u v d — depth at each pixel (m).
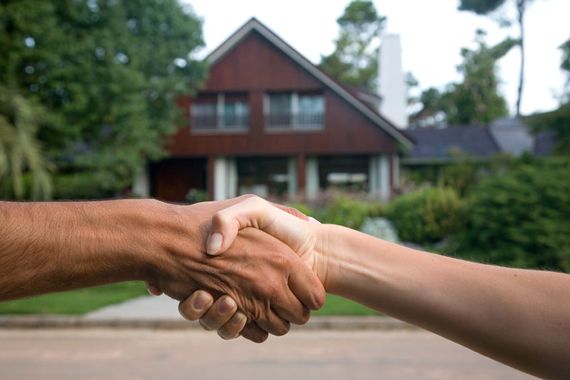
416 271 1.18
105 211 1.17
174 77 17.06
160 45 16.69
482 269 1.15
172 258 1.21
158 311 8.07
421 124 48.00
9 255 1.04
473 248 10.48
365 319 7.33
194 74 18.14
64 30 14.09
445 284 1.14
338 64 49.66
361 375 5.00
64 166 16.64
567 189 9.80
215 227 1.23
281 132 22.08
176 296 1.25
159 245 1.20
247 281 1.26
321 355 5.80
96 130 15.31
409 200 13.91
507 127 28.78
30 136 11.81
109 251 1.13
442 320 1.12
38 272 1.07
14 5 12.77
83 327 7.52
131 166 16.20
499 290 1.09
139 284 10.19
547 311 1.05
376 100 27.47
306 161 22.66
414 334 6.86
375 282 1.21
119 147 15.89
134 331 7.25
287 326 1.32
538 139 26.58
